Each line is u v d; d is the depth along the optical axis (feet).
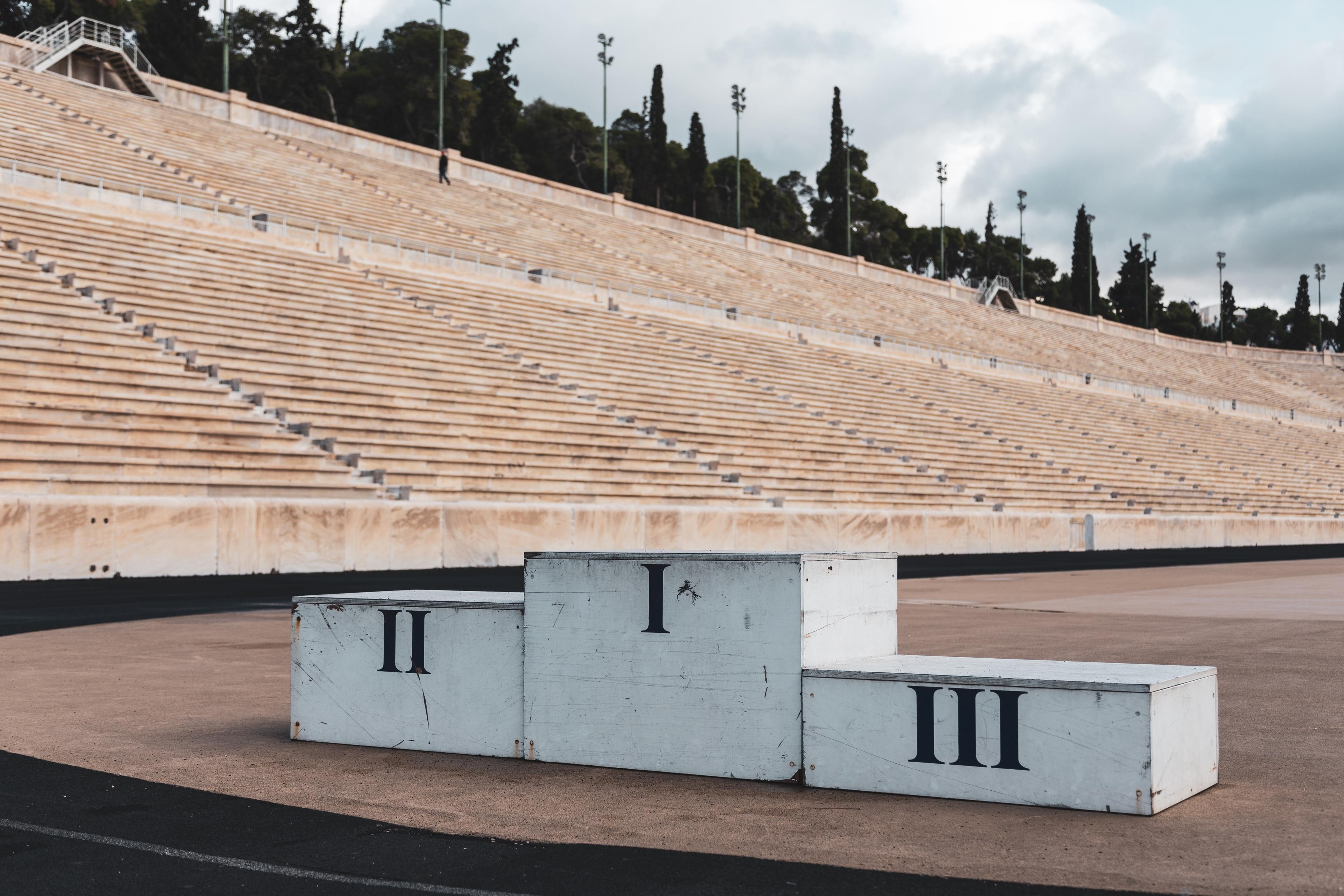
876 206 335.88
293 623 21.59
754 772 18.31
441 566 64.69
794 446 102.94
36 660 30.48
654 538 74.49
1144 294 386.93
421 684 20.67
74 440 58.80
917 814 16.39
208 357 73.31
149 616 40.88
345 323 86.99
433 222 131.54
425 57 229.45
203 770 19.11
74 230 82.89
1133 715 16.22
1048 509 118.62
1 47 124.57
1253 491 156.04
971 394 150.20
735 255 186.39
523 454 79.87
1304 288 395.34
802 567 18.12
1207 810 16.53
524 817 16.37
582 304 122.52
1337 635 37.83
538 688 19.83
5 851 14.52
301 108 216.13
